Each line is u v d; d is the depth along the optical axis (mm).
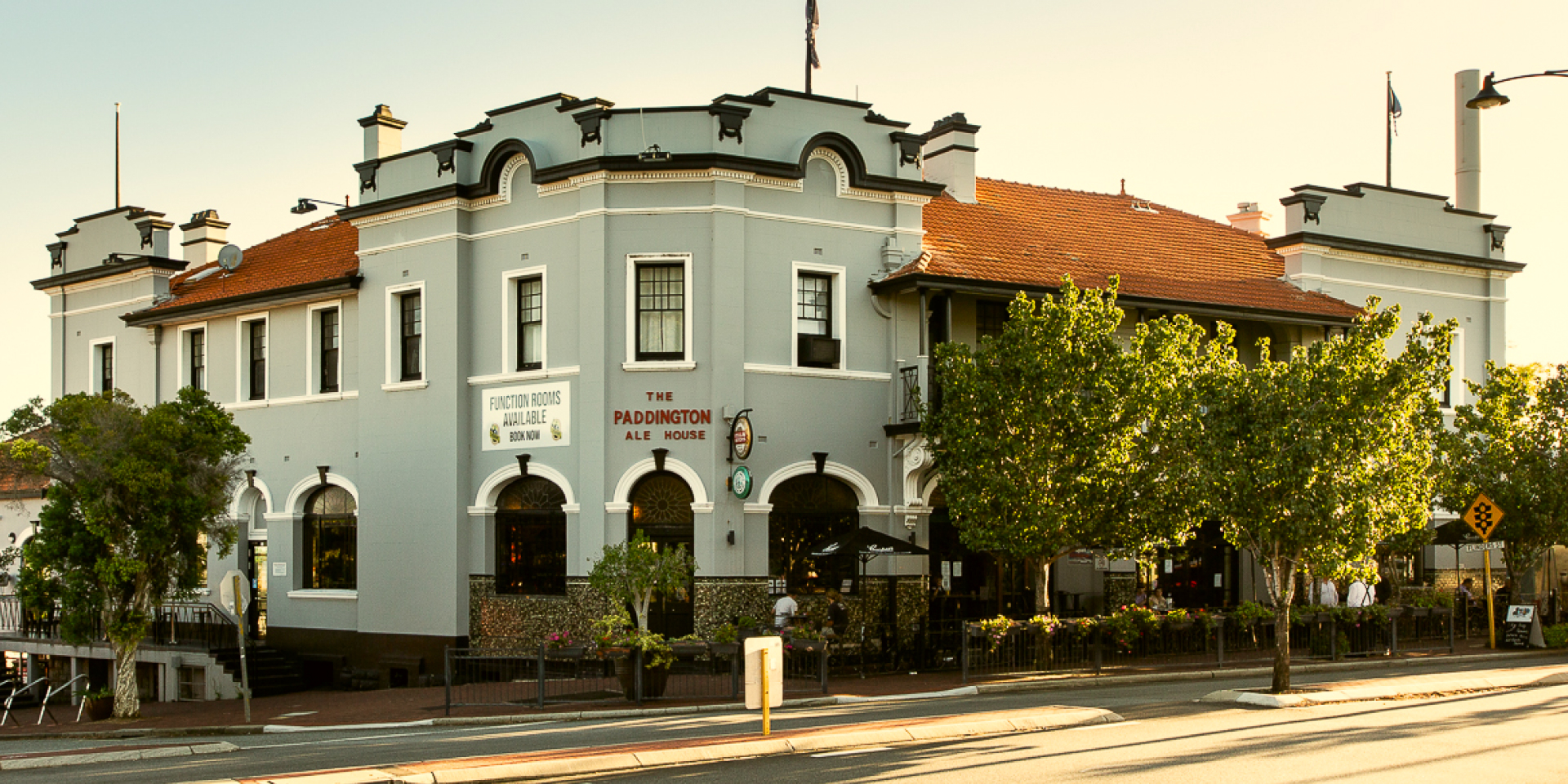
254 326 32438
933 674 23547
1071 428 22922
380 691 26531
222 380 32812
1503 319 35719
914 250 27125
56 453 24328
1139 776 11891
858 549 23703
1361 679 22344
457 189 26953
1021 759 13031
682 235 25125
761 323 25391
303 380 30906
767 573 25047
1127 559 29266
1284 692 18875
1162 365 23031
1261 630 25984
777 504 25688
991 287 26641
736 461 24750
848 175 26406
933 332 27406
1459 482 28938
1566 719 16156
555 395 25781
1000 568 26859
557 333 25906
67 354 37062
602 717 19328
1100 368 23062
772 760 13375
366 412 28828
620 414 25031
